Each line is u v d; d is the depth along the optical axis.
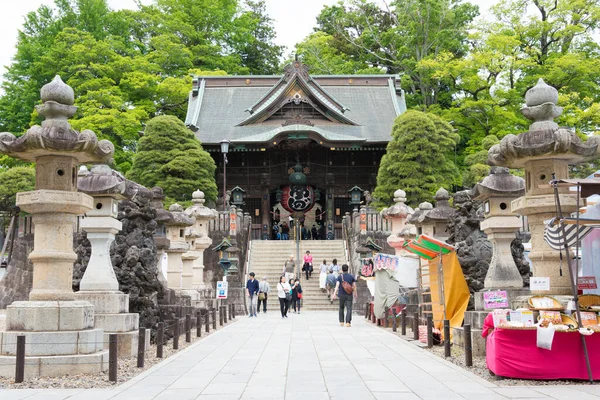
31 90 44.28
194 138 38.03
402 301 18.52
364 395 7.88
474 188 11.97
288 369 10.22
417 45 52.81
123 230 13.20
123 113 40.03
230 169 43.66
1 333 9.38
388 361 11.09
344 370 10.06
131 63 44.84
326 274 29.19
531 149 9.99
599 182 8.80
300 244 34.38
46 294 9.75
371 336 15.96
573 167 25.22
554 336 8.71
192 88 49.84
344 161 43.75
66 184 10.10
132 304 12.82
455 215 13.76
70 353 9.44
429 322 13.09
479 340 11.05
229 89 50.84
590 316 9.20
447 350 11.41
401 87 52.53
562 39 43.09
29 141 9.56
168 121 36.84
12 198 28.94
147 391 8.24
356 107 48.56
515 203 10.70
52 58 43.88
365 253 27.67
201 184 36.25
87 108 39.84
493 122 42.09
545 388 8.22
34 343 9.31
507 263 11.69
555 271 10.25
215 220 32.47
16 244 28.97
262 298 26.22
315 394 7.98
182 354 12.29
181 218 19.25
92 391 8.24
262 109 44.12
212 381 9.05
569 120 35.38
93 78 43.28
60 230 9.97
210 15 59.25
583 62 38.56
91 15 49.25
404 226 23.75
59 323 9.52
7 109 44.59
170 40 52.19
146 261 13.10
